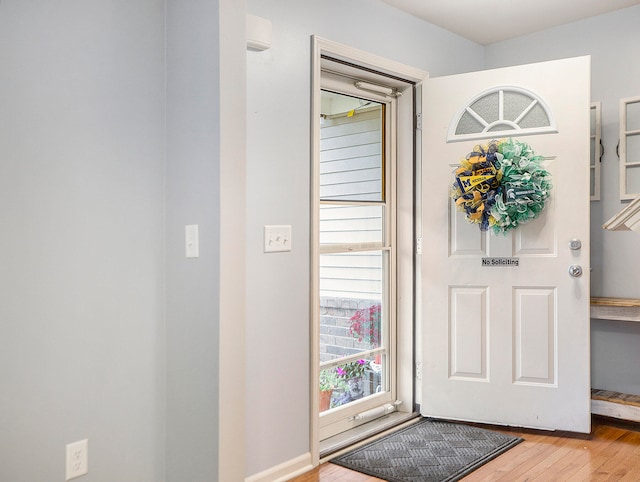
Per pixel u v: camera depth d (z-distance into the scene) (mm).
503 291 3271
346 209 3297
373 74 3291
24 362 1925
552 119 3182
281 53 2666
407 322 3568
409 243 3557
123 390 2172
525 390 3227
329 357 3209
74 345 2043
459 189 3242
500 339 3279
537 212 3127
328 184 3195
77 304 2051
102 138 2111
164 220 2287
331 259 3219
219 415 1994
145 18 2236
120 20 2162
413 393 3572
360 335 3400
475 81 3342
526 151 3094
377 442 3088
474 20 3545
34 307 1947
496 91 3303
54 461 1992
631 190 3389
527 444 3041
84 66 2062
